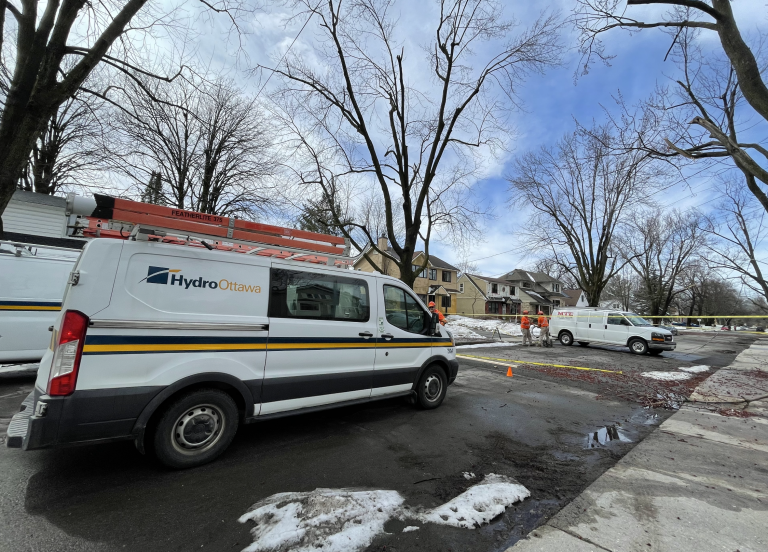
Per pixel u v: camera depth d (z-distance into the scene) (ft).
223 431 11.18
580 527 8.27
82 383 8.98
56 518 7.93
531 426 16.03
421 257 125.80
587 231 84.64
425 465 11.54
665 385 26.32
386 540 7.58
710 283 169.68
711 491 10.23
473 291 152.66
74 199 9.65
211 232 11.46
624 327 48.47
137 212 10.25
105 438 9.25
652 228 121.90
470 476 10.87
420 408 17.78
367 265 118.73
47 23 16.06
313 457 11.84
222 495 9.19
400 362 16.47
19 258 20.29
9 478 9.57
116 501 8.71
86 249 9.59
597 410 19.21
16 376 21.43
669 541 7.78
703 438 14.98
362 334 14.93
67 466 10.37
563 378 27.84
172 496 9.04
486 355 40.37
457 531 8.01
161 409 10.18
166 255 10.63
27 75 15.62
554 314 57.16
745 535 8.09
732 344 68.90
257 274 12.35
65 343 8.87
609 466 12.00
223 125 57.21
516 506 9.24
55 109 16.81
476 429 15.29
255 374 11.84
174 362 10.25
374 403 18.66
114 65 21.39
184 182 56.85
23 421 9.58
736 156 23.12
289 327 12.73
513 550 7.40
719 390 24.90
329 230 47.96
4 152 15.47
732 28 18.98
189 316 10.69
